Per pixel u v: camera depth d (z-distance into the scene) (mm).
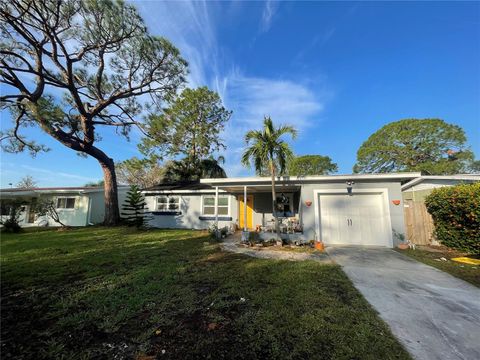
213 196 15867
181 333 2902
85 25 11852
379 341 2793
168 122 15695
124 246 8844
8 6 9984
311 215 9953
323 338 2826
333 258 7199
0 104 12656
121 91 15039
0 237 11211
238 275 5250
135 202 15266
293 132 9078
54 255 7223
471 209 7105
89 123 14773
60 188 18859
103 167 15883
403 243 9016
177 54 14000
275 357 2480
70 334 2871
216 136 24641
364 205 9773
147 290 4262
